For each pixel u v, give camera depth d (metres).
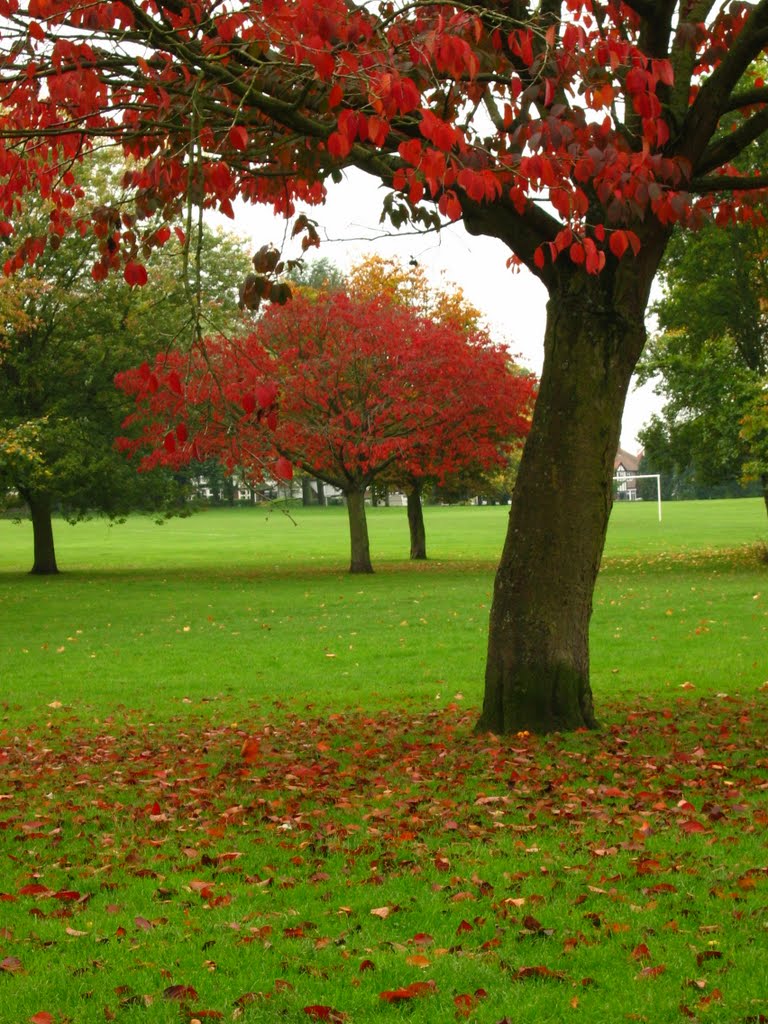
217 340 28.02
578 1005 4.44
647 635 19.09
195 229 36.28
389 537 60.31
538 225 9.56
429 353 33.44
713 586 27.38
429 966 4.87
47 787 8.92
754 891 5.66
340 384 33.34
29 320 34.12
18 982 4.82
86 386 36.19
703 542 48.06
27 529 78.00
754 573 31.55
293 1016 4.43
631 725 10.66
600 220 9.57
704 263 32.81
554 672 10.26
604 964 4.85
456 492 45.31
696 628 19.70
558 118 7.77
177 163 9.07
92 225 9.89
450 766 9.05
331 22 6.83
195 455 6.63
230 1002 4.56
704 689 13.42
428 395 33.16
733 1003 4.38
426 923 5.43
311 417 33.81
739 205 11.10
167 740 11.16
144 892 6.12
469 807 7.64
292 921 5.54
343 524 76.88
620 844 6.55
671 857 6.27
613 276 9.80
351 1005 4.51
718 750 9.34
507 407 33.72
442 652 18.17
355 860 6.54
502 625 10.40
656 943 5.02
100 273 9.62
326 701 13.83
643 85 7.81
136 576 37.00
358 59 7.65
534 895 5.69
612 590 27.28
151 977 4.84
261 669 16.98
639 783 8.16
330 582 32.41
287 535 64.56
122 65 8.22
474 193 7.09
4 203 9.52
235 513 97.38
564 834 6.85
